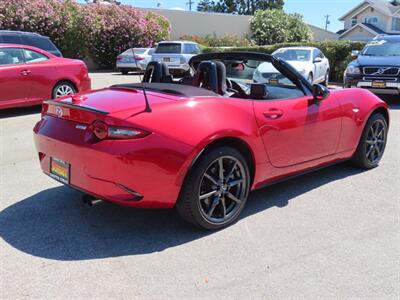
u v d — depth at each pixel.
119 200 3.09
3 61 8.32
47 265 2.96
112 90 3.90
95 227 3.57
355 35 42.78
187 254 3.12
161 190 3.13
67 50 22.39
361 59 11.09
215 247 3.23
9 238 3.36
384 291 2.68
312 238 3.38
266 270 2.91
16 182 4.70
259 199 4.20
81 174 3.22
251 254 3.13
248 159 3.68
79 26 22.70
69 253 3.13
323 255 3.11
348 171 5.11
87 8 23.34
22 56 8.61
